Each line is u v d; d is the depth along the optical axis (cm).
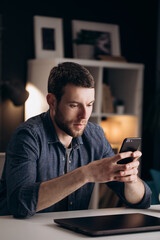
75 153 185
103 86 395
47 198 143
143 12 455
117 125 414
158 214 162
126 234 125
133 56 449
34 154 162
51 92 163
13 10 378
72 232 126
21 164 154
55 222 137
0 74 373
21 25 382
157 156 452
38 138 167
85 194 186
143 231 129
